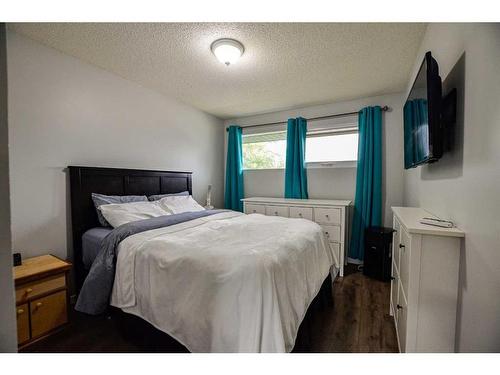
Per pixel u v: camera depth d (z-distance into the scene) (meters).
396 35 1.77
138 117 2.64
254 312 1.04
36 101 1.83
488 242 0.82
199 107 3.49
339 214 2.78
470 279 0.95
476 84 0.93
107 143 2.34
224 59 1.94
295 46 1.91
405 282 1.25
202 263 1.21
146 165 2.75
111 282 1.54
